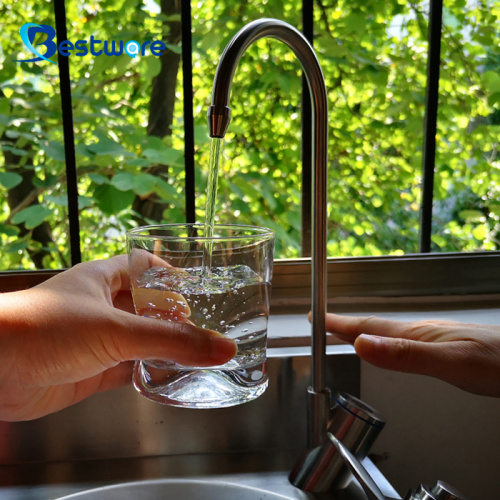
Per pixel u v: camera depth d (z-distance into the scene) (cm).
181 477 60
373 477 57
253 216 275
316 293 53
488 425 70
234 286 46
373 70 251
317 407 54
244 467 62
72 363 46
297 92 260
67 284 49
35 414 55
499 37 236
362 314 82
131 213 271
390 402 69
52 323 44
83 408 62
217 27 239
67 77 77
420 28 246
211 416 64
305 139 84
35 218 246
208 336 43
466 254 87
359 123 272
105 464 62
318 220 52
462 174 248
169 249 45
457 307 85
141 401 63
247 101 269
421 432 70
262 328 48
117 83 256
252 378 48
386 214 303
